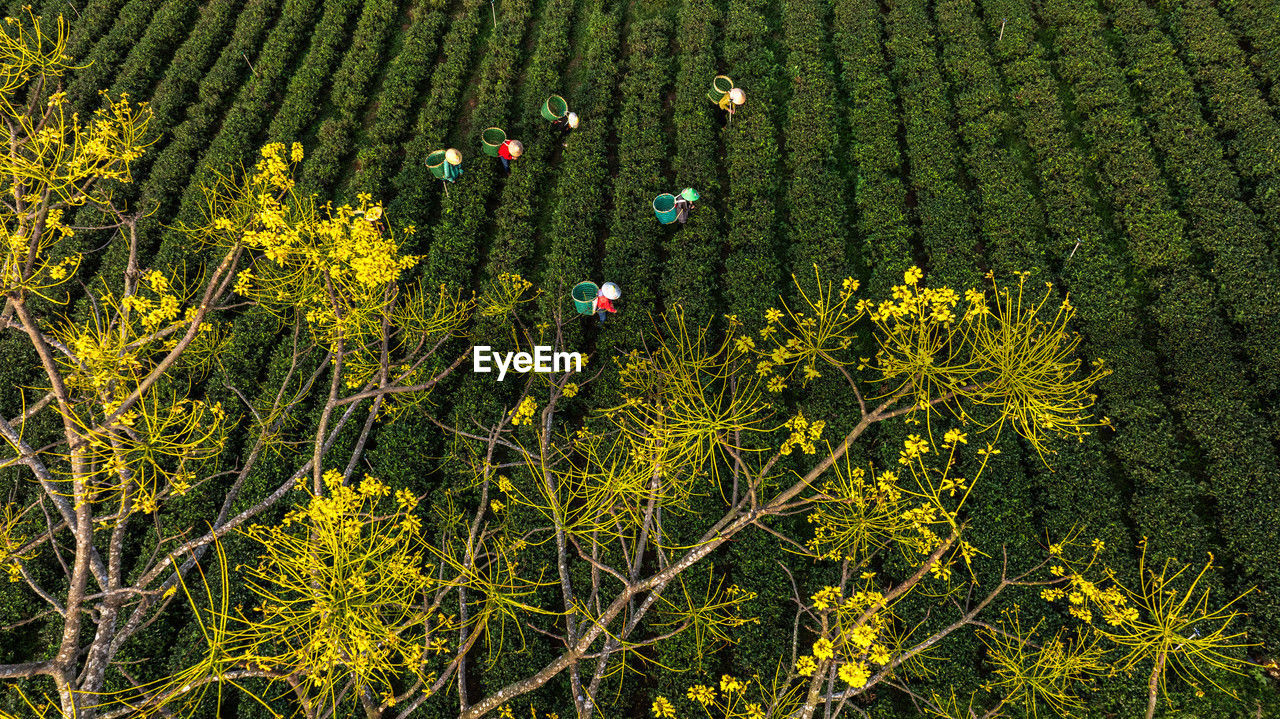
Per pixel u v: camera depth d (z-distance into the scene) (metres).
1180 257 11.20
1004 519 9.82
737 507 6.15
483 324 11.96
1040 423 5.49
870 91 14.16
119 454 5.88
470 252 13.15
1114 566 9.28
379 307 6.89
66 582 10.33
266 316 12.23
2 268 6.07
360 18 16.94
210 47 16.86
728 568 10.14
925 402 5.56
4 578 10.10
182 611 9.91
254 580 10.05
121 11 17.81
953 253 12.10
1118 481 10.09
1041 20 14.62
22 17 17.88
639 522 6.46
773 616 9.63
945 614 9.27
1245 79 12.55
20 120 6.82
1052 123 13.03
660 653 9.55
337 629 4.76
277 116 15.43
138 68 16.52
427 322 8.13
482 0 16.95
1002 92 13.87
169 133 15.62
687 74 14.90
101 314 12.66
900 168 13.30
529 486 10.38
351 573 5.01
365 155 14.43
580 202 13.41
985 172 12.75
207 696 9.38
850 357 11.38
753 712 6.12
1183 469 9.91
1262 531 9.10
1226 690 8.26
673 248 12.77
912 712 8.90
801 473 10.38
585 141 14.22
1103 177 12.40
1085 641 8.86
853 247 12.68
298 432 11.20
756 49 15.12
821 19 15.38
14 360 12.22
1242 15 13.27
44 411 11.58
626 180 13.60
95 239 13.77
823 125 13.73
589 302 11.55
